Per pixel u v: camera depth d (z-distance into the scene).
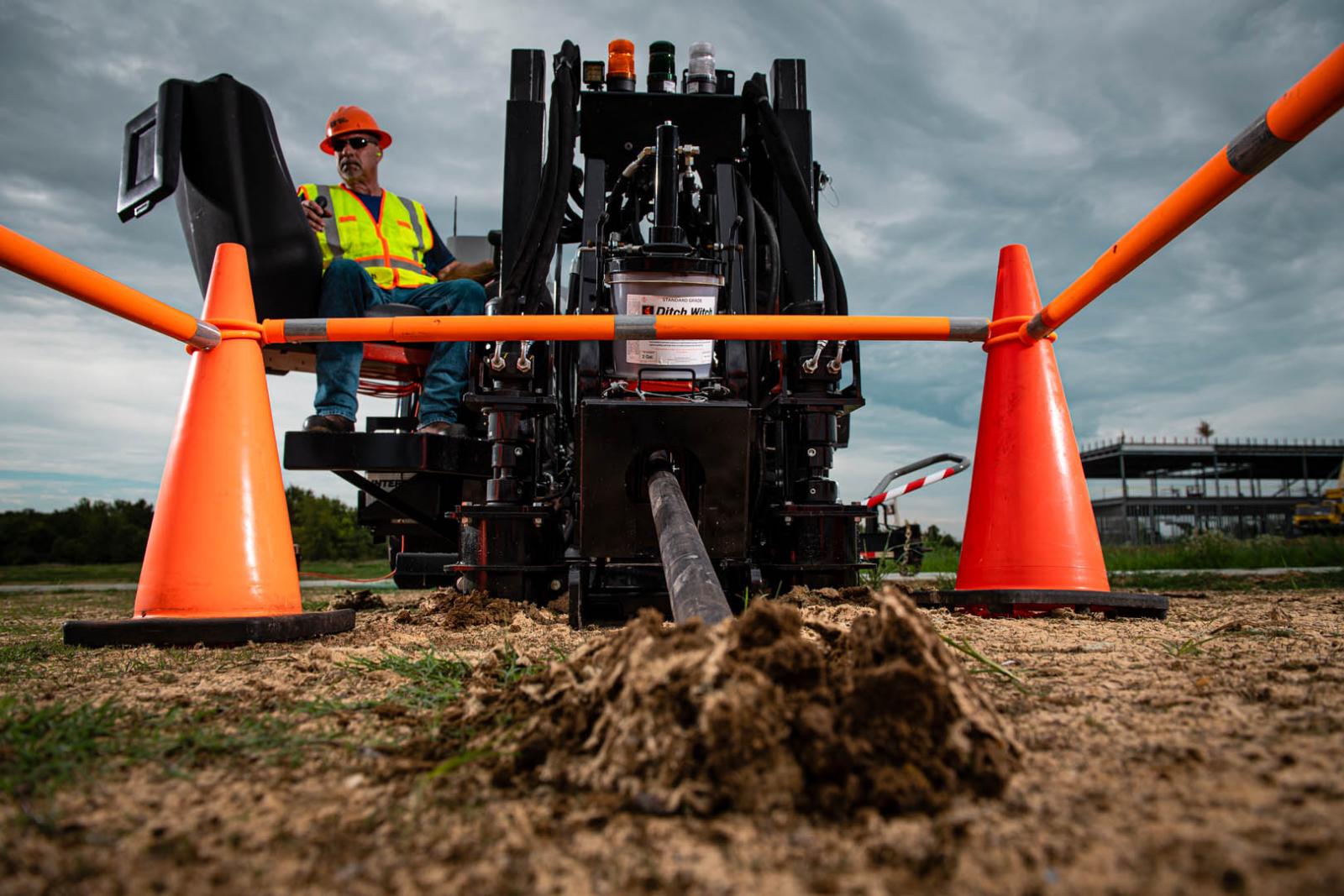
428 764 1.33
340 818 1.12
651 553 3.24
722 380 3.62
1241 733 1.36
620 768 1.17
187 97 3.86
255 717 1.67
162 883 0.94
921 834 1.00
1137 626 2.94
